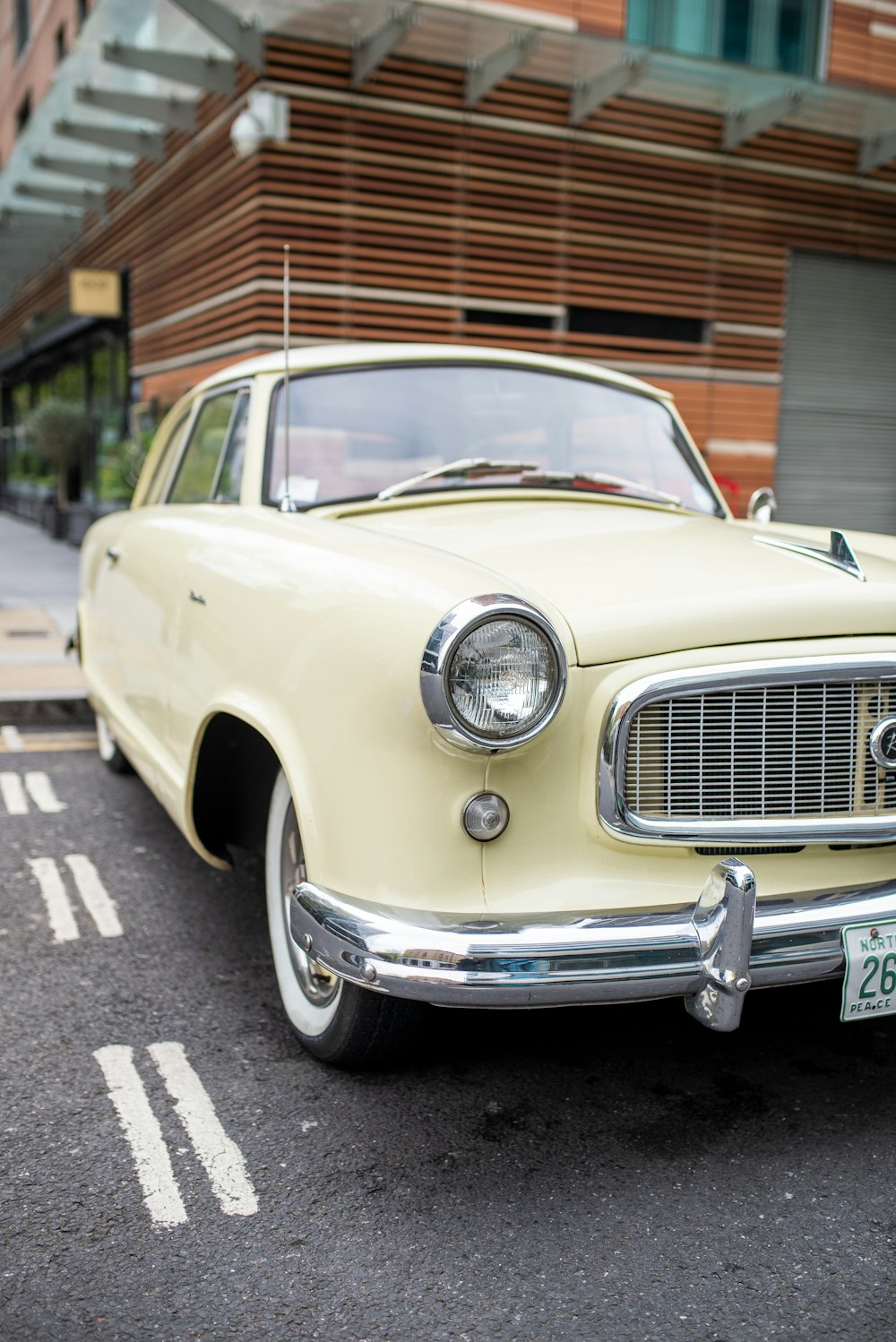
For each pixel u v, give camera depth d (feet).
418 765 6.85
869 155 37.14
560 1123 7.91
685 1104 8.19
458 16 27.48
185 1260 6.48
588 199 33.45
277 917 9.09
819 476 39.27
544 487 10.70
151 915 11.60
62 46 55.01
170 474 13.30
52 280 59.41
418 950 6.65
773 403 37.60
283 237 29.81
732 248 36.04
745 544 8.82
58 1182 7.18
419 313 31.55
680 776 7.23
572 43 29.09
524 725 6.70
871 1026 9.45
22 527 61.26
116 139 36.42
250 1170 7.32
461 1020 9.42
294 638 7.91
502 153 32.04
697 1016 6.90
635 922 6.82
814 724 7.39
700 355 36.06
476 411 11.03
